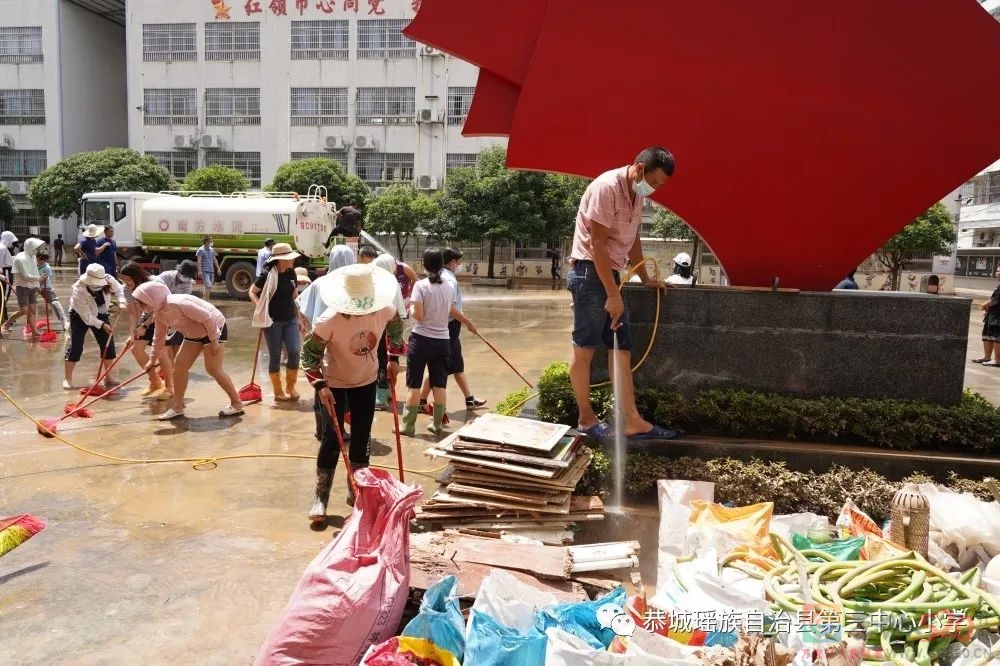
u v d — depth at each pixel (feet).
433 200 97.14
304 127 114.11
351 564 8.59
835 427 14.53
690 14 15.38
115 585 10.79
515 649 7.31
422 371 18.88
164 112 116.06
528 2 16.46
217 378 20.92
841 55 15.24
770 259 16.34
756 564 9.74
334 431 13.03
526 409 17.42
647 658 6.95
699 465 13.80
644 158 12.73
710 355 15.74
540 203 91.40
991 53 14.96
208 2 113.19
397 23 110.52
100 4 125.80
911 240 77.92
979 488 13.10
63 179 97.40
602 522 13.16
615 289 13.15
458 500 12.00
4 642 9.21
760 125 15.51
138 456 17.40
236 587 10.77
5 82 122.83
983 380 30.48
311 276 52.01
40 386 25.17
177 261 61.46
